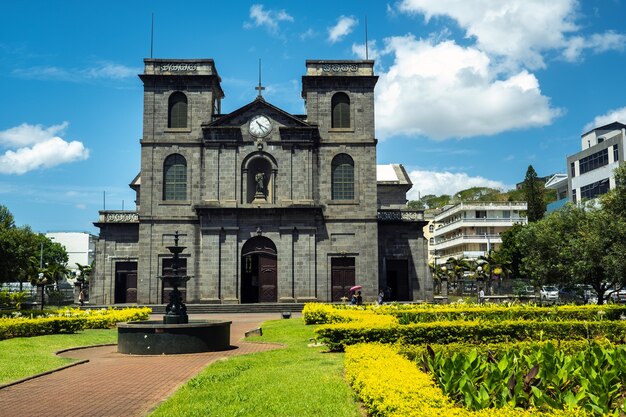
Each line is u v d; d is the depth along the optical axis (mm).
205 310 49688
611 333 21125
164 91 54312
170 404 13281
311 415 11562
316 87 54938
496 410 8664
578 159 73688
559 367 11320
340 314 30078
